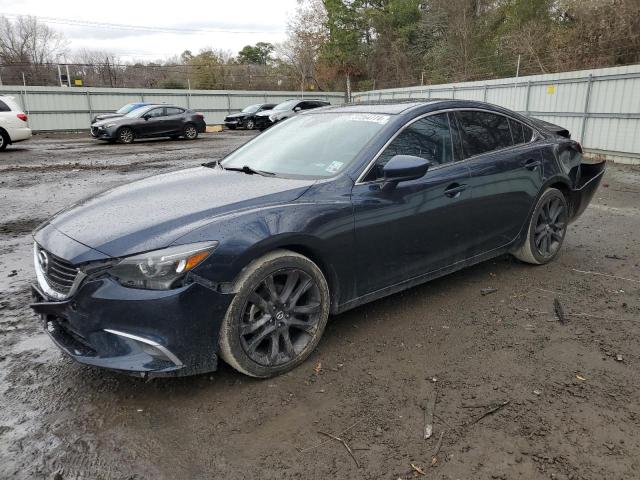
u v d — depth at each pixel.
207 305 2.67
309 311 3.10
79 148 18.06
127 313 2.56
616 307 3.89
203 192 3.25
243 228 2.78
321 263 3.16
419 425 2.54
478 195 3.98
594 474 2.20
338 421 2.59
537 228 4.69
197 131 22.50
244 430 2.53
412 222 3.54
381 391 2.83
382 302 4.04
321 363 3.14
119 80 47.41
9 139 16.56
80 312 2.65
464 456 2.32
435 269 3.85
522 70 25.33
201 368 2.74
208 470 2.27
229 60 58.84
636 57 19.64
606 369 3.02
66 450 2.40
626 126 12.94
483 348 3.29
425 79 35.50
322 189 3.19
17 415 2.66
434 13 35.34
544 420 2.55
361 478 2.21
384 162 3.47
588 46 21.09
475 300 4.06
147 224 2.78
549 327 3.57
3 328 3.70
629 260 5.01
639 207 7.60
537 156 4.55
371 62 41.72
